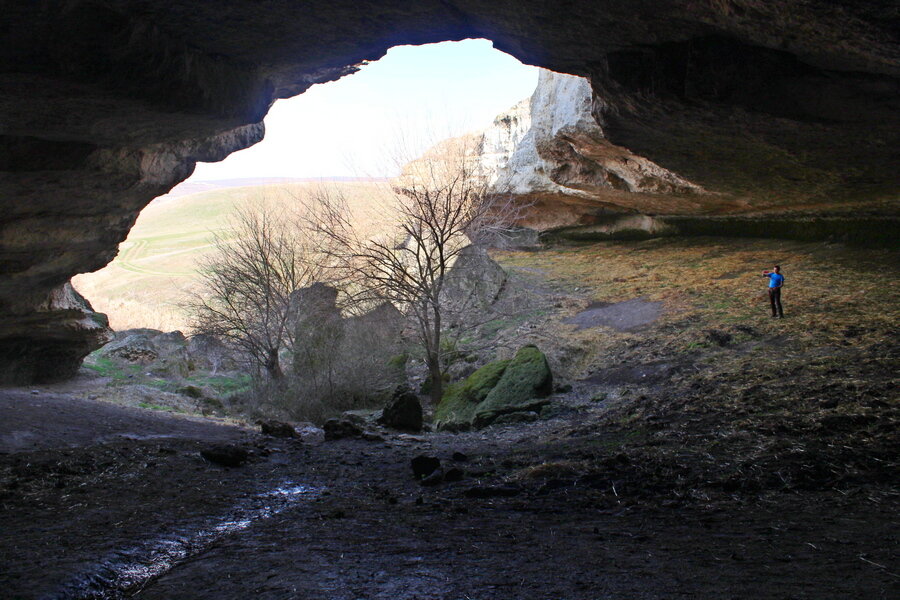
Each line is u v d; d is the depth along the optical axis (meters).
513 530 4.48
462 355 20.89
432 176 19.88
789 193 16.34
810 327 15.30
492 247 34.84
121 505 5.50
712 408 9.80
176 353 25.17
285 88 10.70
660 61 8.75
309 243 22.66
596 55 9.23
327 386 17.42
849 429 7.04
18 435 8.43
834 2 6.08
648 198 25.08
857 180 13.11
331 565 3.80
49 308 15.52
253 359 21.89
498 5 7.80
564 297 24.73
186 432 10.38
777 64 7.87
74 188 10.87
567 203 32.09
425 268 19.20
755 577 3.19
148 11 7.11
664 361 16.11
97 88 7.54
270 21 7.77
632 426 9.72
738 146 11.02
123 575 3.82
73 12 6.52
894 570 3.17
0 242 11.46
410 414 13.66
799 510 4.59
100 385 18.91
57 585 3.47
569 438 9.86
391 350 19.91
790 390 9.91
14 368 17.05
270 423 10.96
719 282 22.11
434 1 7.79
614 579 3.28
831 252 22.72
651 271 25.84
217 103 8.80
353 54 9.43
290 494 6.25
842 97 8.06
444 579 3.43
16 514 5.11
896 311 15.07
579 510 5.07
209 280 23.56
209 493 6.08
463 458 8.02
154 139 10.21
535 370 15.47
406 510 5.36
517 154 31.16
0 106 8.04
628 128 10.91
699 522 4.44
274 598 3.26
